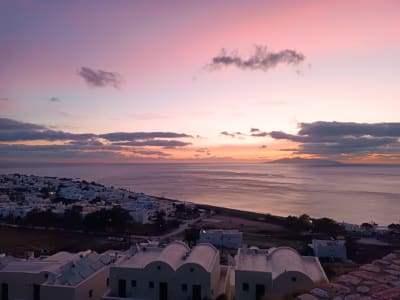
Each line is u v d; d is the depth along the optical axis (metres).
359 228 110.81
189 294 30.55
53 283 31.75
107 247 82.88
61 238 94.50
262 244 88.25
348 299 11.43
